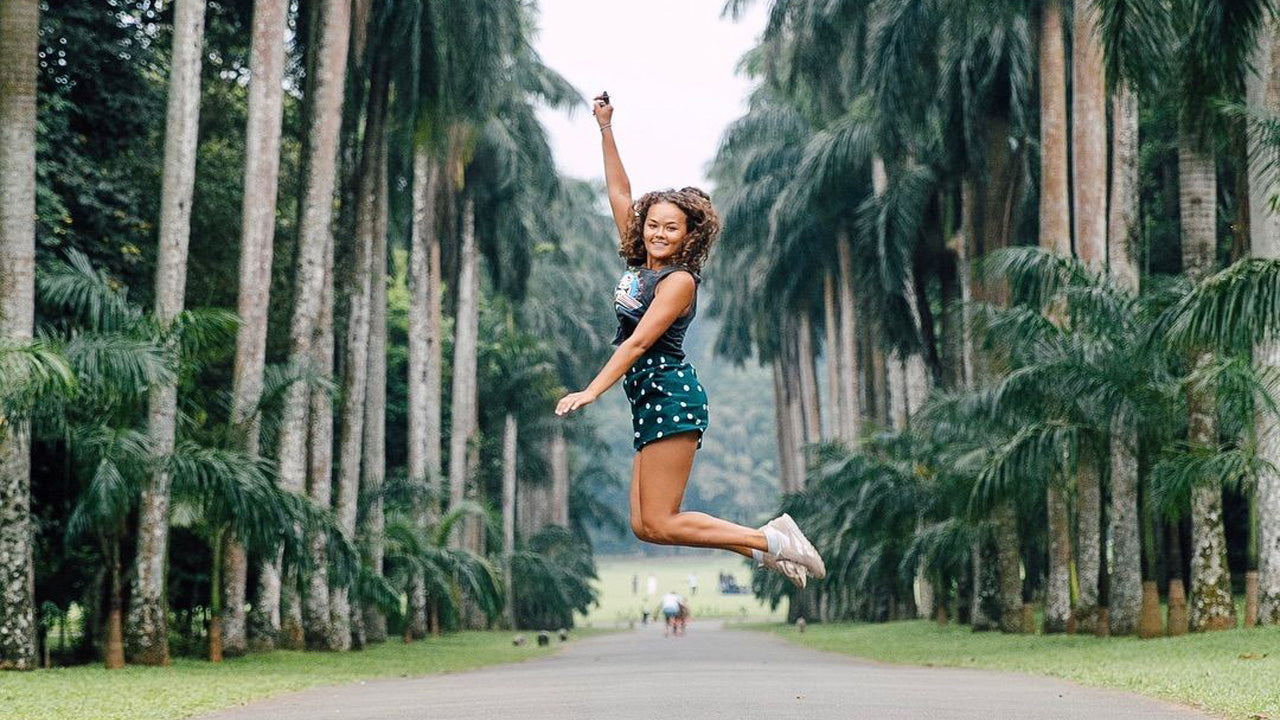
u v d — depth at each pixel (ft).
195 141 69.46
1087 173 84.07
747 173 168.76
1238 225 78.28
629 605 345.51
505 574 173.37
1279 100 68.85
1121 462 77.51
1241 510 119.65
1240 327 53.36
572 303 219.41
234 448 74.18
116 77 79.41
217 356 73.61
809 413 191.52
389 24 100.94
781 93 151.33
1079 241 84.28
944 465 99.45
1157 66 68.85
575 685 46.68
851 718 29.19
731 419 373.61
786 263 163.73
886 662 76.02
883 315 127.75
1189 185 79.00
